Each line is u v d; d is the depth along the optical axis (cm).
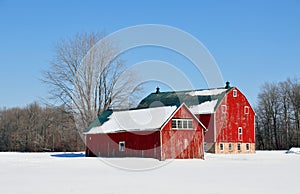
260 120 9675
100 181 2258
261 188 1923
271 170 2938
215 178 2383
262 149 9531
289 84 9400
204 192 1803
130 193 1780
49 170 3022
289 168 3125
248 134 6681
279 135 9462
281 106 9469
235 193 1770
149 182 2195
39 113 8400
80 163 3778
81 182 2209
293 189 1886
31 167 3325
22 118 8606
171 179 2345
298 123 9188
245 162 3931
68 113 5903
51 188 1959
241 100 6675
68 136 7394
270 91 9606
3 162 3941
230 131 6456
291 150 6538
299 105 9212
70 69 5850
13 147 8406
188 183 2139
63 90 5881
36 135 8131
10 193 1814
